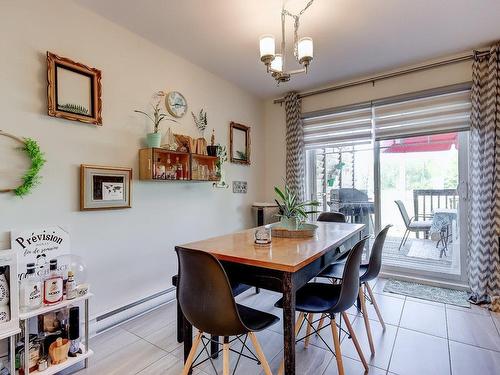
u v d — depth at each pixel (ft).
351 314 8.11
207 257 3.96
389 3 6.86
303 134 13.07
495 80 8.59
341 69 10.65
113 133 7.54
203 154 9.70
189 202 9.96
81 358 5.61
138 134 8.18
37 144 6.03
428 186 10.62
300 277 4.63
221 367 5.78
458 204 10.04
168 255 9.11
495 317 7.84
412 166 10.90
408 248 11.06
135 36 8.15
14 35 5.75
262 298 9.46
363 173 12.04
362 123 11.60
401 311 8.25
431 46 8.99
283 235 6.51
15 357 5.03
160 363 5.94
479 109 8.96
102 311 7.27
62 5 6.52
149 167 7.95
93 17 7.12
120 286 7.71
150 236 8.55
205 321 4.13
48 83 6.16
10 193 5.65
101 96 7.22
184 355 5.81
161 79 8.90
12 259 4.86
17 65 5.78
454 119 9.70
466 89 9.48
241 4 6.88
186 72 9.82
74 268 6.27
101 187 7.17
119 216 7.70
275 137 13.91
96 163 7.14
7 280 4.80
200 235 10.38
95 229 7.13
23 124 5.84
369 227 11.82
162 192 8.96
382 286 10.28
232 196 12.03
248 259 4.53
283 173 13.65
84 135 6.90
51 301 5.31
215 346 6.03
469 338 6.79
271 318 4.62
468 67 9.41
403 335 6.95
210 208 10.88
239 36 8.36
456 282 10.03
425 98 10.23
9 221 5.65
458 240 10.09
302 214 6.91
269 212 12.66
